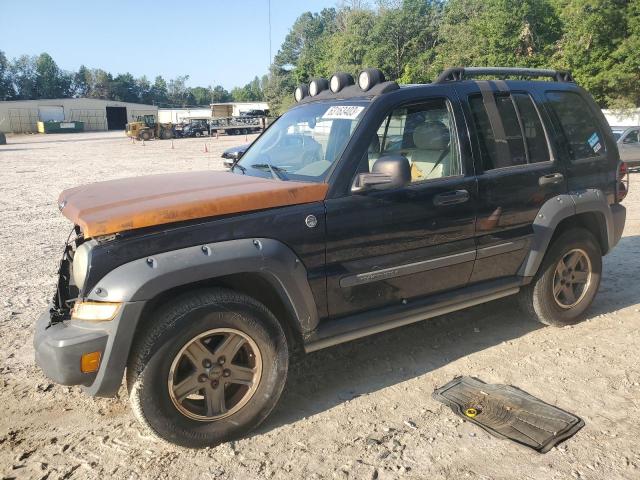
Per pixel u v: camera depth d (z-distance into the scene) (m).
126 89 150.12
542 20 32.09
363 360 4.18
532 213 4.25
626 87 28.78
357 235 3.41
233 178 3.67
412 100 3.77
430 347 4.39
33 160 28.20
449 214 3.78
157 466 2.95
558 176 4.36
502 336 4.55
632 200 10.63
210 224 3.00
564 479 2.76
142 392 2.86
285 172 3.71
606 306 5.14
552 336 4.52
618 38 28.08
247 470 2.90
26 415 3.51
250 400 3.16
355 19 50.41
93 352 2.76
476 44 35.62
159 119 77.50
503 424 3.26
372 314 3.59
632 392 3.59
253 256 3.02
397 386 3.77
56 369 2.76
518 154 4.23
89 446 3.16
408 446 3.08
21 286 6.22
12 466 2.98
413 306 3.75
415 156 3.80
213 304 2.96
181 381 2.99
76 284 2.96
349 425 3.31
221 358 3.06
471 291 4.05
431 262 3.74
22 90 131.50
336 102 3.96
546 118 4.45
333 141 3.64
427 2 51.66
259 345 3.13
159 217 2.87
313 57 65.69
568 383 3.73
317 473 2.87
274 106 71.06
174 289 3.05
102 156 30.70
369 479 2.81
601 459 2.91
